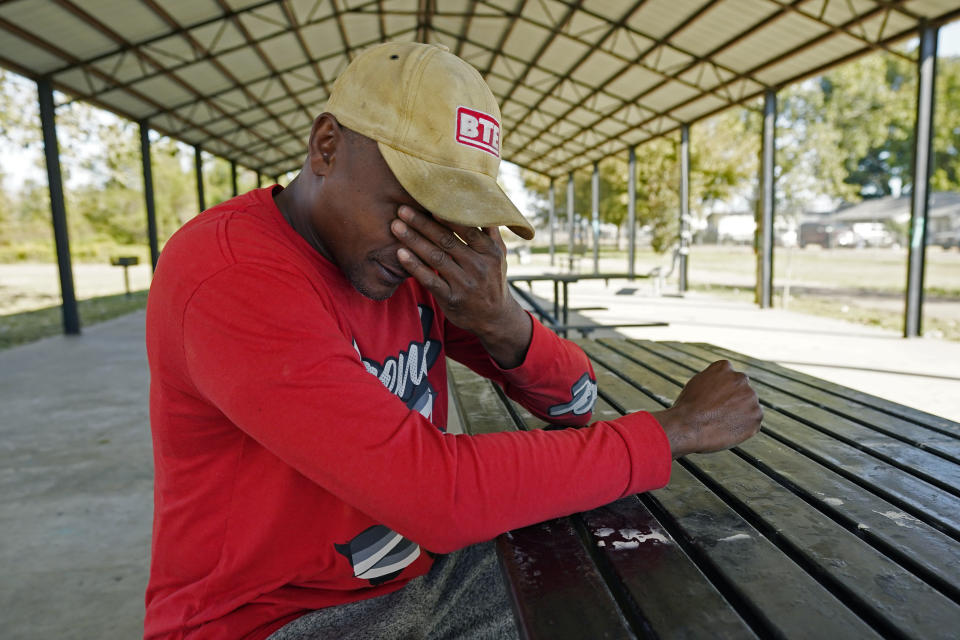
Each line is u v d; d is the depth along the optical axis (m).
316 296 0.77
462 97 0.77
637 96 12.88
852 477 1.05
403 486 0.68
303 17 9.72
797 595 0.69
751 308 10.29
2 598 2.15
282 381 0.68
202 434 0.81
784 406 1.53
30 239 33.19
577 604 0.69
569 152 20.14
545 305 10.77
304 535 0.84
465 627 0.95
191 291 0.72
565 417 1.21
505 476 0.73
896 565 0.76
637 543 0.83
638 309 10.11
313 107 15.47
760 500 0.96
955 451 1.14
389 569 0.91
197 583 0.85
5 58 7.66
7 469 3.37
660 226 25.84
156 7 7.82
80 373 5.95
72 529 2.67
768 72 9.59
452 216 0.74
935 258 24.34
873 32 7.41
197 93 11.43
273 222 0.82
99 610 2.08
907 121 35.88
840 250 31.73
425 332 1.12
